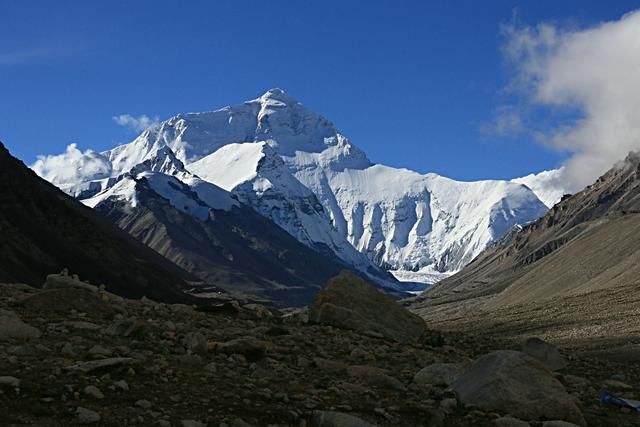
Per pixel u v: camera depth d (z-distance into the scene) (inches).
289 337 1168.2
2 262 6082.7
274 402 727.7
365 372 916.6
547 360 1272.1
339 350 1131.9
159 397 687.1
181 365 831.7
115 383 693.9
